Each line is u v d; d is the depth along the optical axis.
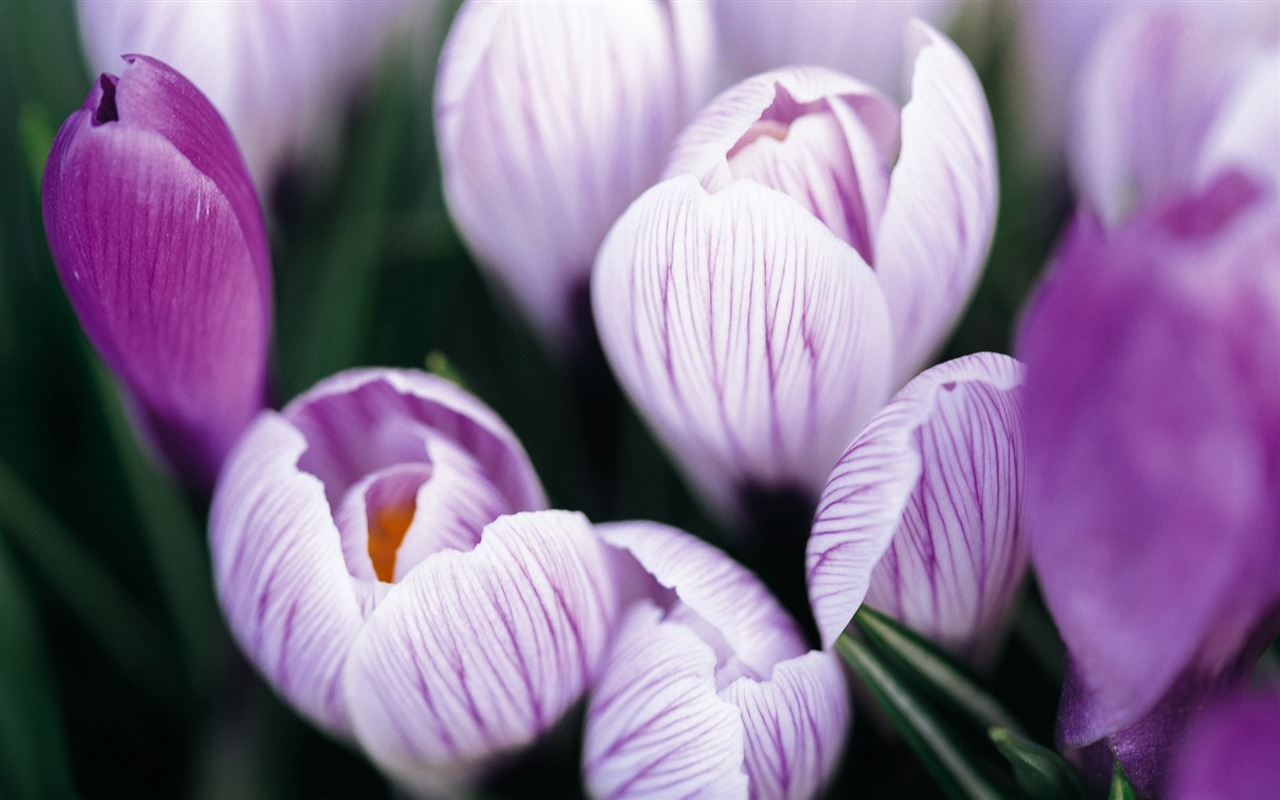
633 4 0.23
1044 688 0.24
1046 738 0.21
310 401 0.22
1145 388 0.16
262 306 0.23
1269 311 0.16
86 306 0.22
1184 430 0.16
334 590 0.21
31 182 0.25
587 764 0.22
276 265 0.26
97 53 0.25
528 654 0.21
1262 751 0.17
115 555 0.27
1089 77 0.24
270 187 0.26
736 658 0.21
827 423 0.22
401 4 0.26
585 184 0.23
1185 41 0.24
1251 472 0.16
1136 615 0.17
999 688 0.21
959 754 0.21
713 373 0.22
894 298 0.22
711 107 0.22
